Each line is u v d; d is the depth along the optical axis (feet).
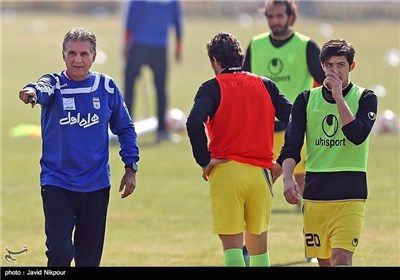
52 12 546.67
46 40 427.33
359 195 72.95
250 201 76.79
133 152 76.74
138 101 266.36
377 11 492.95
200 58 364.17
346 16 489.67
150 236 112.78
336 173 73.31
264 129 77.15
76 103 74.59
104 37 428.97
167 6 192.85
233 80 77.05
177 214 126.00
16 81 305.53
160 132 200.13
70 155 74.28
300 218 121.80
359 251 101.60
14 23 490.90
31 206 131.64
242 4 530.27
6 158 176.14
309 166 74.59
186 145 193.98
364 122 72.38
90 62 74.69
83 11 552.41
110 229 116.78
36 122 227.40
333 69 72.69
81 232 75.66
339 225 72.84
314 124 74.33
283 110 78.33
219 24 473.67
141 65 192.95
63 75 75.36
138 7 190.29
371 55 355.97
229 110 76.02
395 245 104.94
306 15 486.79
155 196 138.72
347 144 73.31
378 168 159.12
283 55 104.73
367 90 74.23
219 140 76.54
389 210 125.18
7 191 143.23
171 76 318.04
